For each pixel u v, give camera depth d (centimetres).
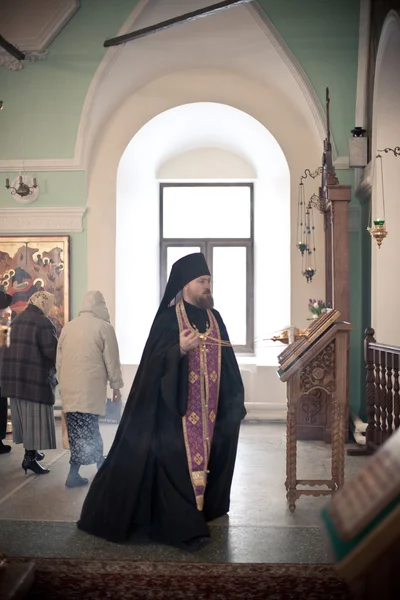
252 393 640
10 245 739
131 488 325
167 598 294
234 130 729
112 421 583
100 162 736
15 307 737
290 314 691
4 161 733
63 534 334
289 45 651
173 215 711
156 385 337
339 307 578
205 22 643
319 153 716
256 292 659
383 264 587
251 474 457
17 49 676
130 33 656
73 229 733
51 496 405
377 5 579
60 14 656
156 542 322
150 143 731
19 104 718
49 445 462
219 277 671
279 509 375
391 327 586
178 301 362
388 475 112
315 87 666
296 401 372
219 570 293
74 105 712
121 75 712
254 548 312
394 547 113
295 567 292
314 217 709
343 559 103
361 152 647
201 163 716
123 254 728
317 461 494
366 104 647
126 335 693
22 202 737
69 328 440
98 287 726
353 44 641
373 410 530
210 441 343
